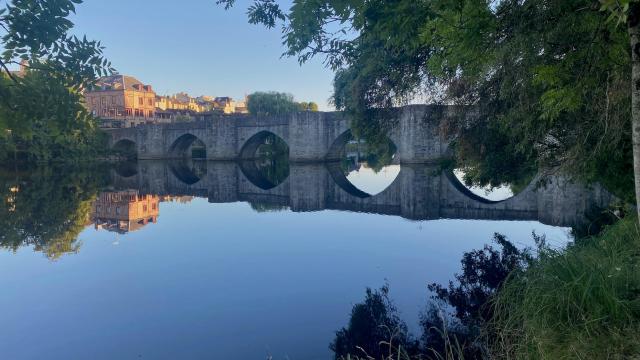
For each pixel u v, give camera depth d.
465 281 11.44
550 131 11.03
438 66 6.07
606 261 6.65
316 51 8.41
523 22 5.91
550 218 22.31
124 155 88.19
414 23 5.67
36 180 50.56
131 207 29.91
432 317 9.08
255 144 83.00
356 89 14.01
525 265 11.44
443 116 15.86
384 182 54.53
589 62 5.58
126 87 113.44
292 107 104.00
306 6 6.56
